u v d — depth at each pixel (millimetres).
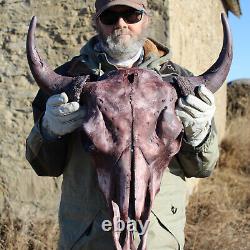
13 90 8047
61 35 7812
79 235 3154
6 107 8062
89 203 3141
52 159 3238
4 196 8039
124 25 3246
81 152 3189
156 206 3148
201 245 7695
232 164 12273
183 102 2814
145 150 2629
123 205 2510
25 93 8016
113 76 2865
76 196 3205
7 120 8039
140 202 2523
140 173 2566
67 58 7797
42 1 7898
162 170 2691
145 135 2668
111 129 2680
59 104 2816
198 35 10164
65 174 3314
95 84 2840
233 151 12648
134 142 2637
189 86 2875
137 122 2686
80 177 3191
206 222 8562
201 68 10641
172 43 7512
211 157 3154
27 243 7246
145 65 3309
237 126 14812
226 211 9125
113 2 3195
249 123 15227
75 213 3193
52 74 3010
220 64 3049
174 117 2756
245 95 16156
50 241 7273
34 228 7582
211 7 11734
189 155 3133
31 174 7984
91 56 3318
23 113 8023
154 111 2736
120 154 2609
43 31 7879
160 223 3154
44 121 3020
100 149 2635
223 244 7754
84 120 2746
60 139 3111
